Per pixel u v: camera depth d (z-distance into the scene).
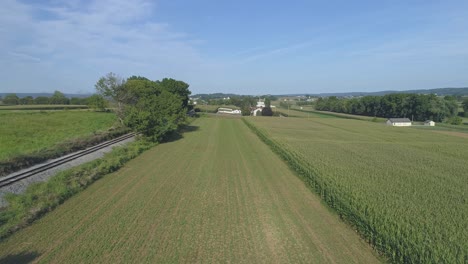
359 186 22.14
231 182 26.02
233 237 15.53
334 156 35.47
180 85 108.56
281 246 14.75
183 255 13.52
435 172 28.22
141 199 20.88
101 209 18.77
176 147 44.47
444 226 15.42
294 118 119.56
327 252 14.27
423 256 12.02
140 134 48.00
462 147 47.91
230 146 46.62
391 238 13.50
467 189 22.42
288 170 31.19
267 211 19.41
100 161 29.97
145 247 14.08
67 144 34.72
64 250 13.58
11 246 13.87
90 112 86.88
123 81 69.56
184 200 21.00
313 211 19.66
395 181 24.17
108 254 13.32
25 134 43.44
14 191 20.47
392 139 60.00
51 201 19.00
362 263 13.36
